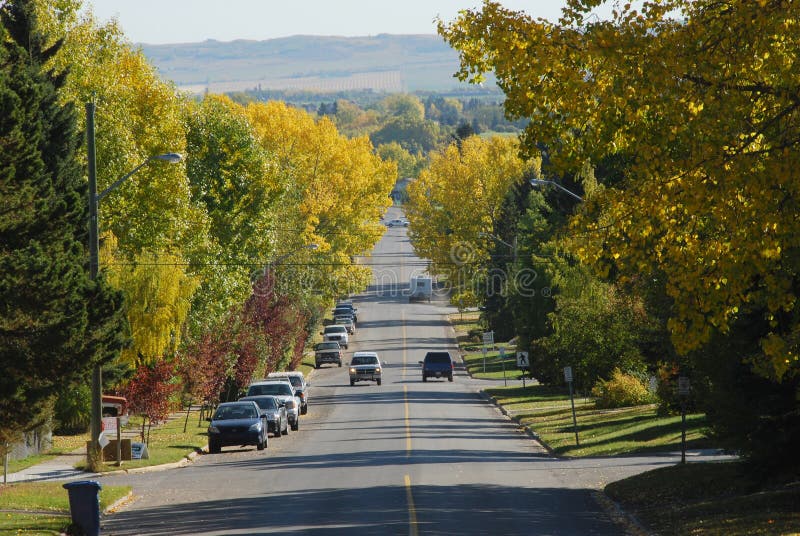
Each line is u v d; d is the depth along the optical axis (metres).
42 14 114.81
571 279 124.44
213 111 162.25
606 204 36.84
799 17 32.31
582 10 36.38
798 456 47.00
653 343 83.94
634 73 34.28
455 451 84.38
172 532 46.06
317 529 45.16
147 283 99.12
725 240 34.47
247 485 64.06
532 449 87.81
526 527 45.38
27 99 66.06
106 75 119.12
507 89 37.06
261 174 158.62
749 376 46.69
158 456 84.06
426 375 181.62
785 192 32.44
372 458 79.06
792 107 33.12
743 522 42.06
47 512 52.62
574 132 40.41
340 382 184.00
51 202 72.12
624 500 54.12
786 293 35.19
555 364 132.12
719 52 33.47
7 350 56.31
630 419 101.06
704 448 76.75
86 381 76.62
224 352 119.44
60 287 55.66
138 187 121.12
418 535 42.84
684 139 33.41
